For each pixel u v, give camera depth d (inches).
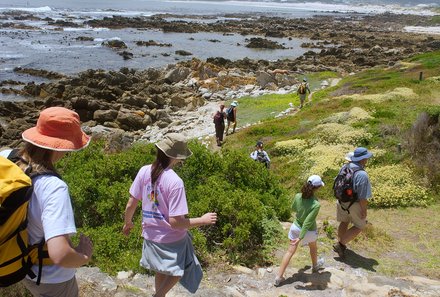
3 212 135.3
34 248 145.9
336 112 1001.5
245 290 311.9
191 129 1204.5
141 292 275.1
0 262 141.2
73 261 141.9
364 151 371.2
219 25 3718.0
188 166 474.9
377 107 963.3
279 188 518.0
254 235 392.5
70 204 146.6
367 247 412.5
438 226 474.0
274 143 845.8
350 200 365.4
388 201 536.7
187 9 5369.1
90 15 3976.4
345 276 338.6
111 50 2407.7
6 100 1405.0
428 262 388.8
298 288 318.0
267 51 2773.1
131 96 1402.6
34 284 153.9
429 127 669.3
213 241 377.7
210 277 328.8
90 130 1137.4
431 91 1119.0
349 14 5733.3
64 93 1417.3
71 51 2300.7
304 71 2126.0
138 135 1190.3
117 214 398.6
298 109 1259.2
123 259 333.7
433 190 564.1
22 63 1936.5
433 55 1872.5
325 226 440.8
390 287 322.0
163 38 2992.1
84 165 472.1
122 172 462.9
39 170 147.3
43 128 151.8
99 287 271.3
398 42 3191.4
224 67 2047.2
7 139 1065.5
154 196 206.8
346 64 2319.1
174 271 210.5
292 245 325.7
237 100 1514.5
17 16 3420.3
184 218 204.5
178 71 1750.7
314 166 679.1
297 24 4212.6
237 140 978.7
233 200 397.1
